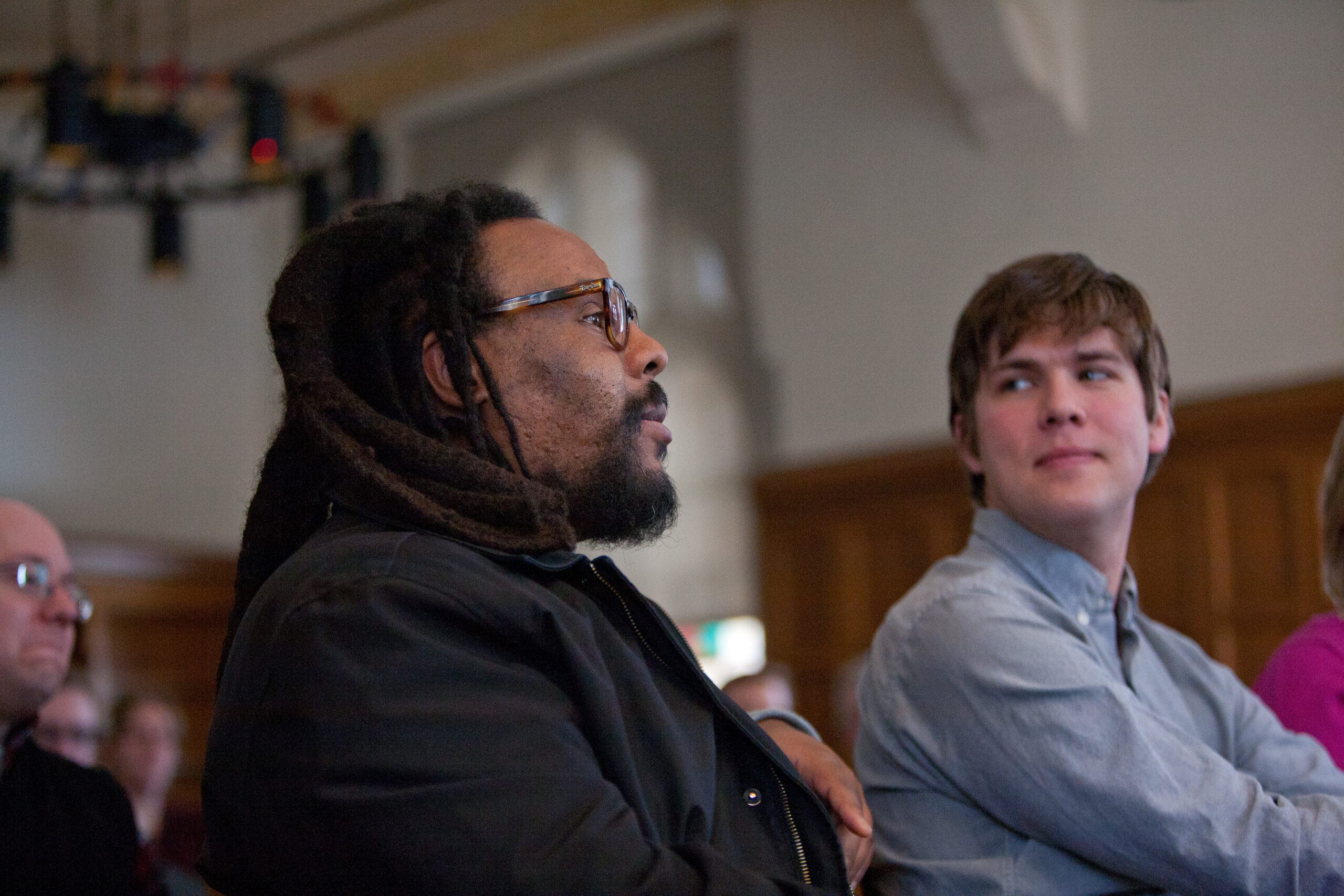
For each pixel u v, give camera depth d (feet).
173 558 23.76
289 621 3.60
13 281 23.31
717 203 21.91
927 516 18.43
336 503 4.24
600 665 3.83
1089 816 4.34
